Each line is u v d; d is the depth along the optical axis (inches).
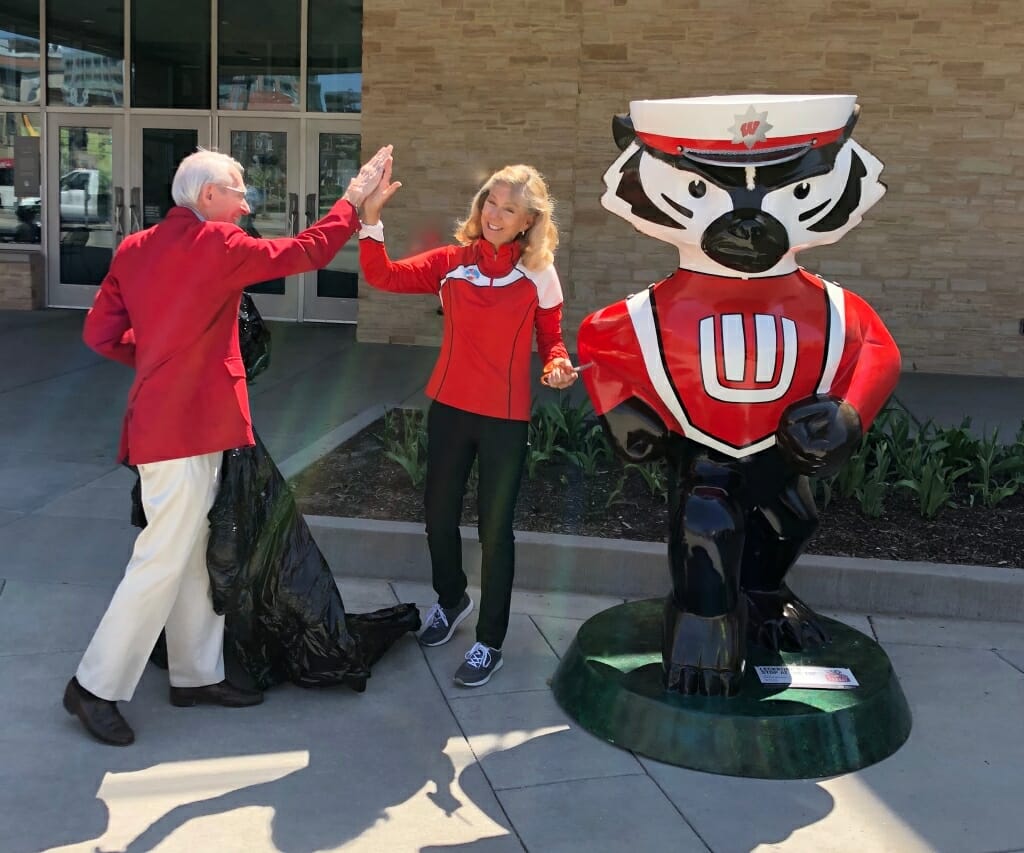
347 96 504.4
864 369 132.0
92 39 518.6
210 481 128.7
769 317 130.6
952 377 402.9
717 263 131.0
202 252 121.3
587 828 114.8
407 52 420.8
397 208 432.5
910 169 400.2
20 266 522.0
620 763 128.7
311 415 310.2
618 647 146.6
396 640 157.8
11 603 170.9
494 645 150.6
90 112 522.6
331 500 216.7
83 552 194.5
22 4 518.3
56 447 270.5
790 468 138.3
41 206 532.7
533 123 418.9
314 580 141.4
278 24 502.0
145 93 518.9
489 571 147.9
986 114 393.4
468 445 148.5
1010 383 393.1
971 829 116.3
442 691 147.3
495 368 143.6
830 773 126.6
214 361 126.0
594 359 138.1
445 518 154.4
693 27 402.9
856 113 129.3
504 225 138.6
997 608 178.5
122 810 115.3
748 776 125.5
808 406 126.0
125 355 135.2
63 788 119.0
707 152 125.2
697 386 132.3
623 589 186.7
